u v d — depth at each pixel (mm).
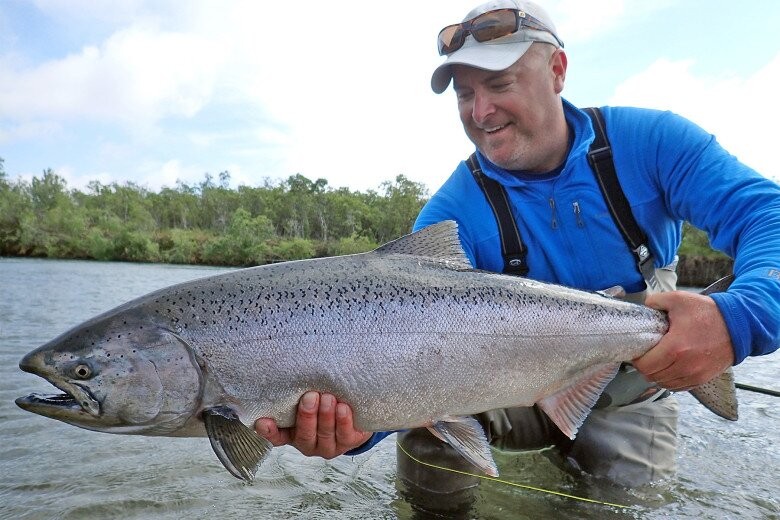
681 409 1647
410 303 767
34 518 908
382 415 759
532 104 927
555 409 833
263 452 717
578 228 945
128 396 720
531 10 924
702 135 916
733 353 705
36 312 3629
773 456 1248
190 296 757
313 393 727
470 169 1031
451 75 1005
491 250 984
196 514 944
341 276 776
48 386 1740
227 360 729
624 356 816
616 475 1044
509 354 786
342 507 990
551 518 956
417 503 1012
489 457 770
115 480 1064
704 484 1094
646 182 939
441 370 762
